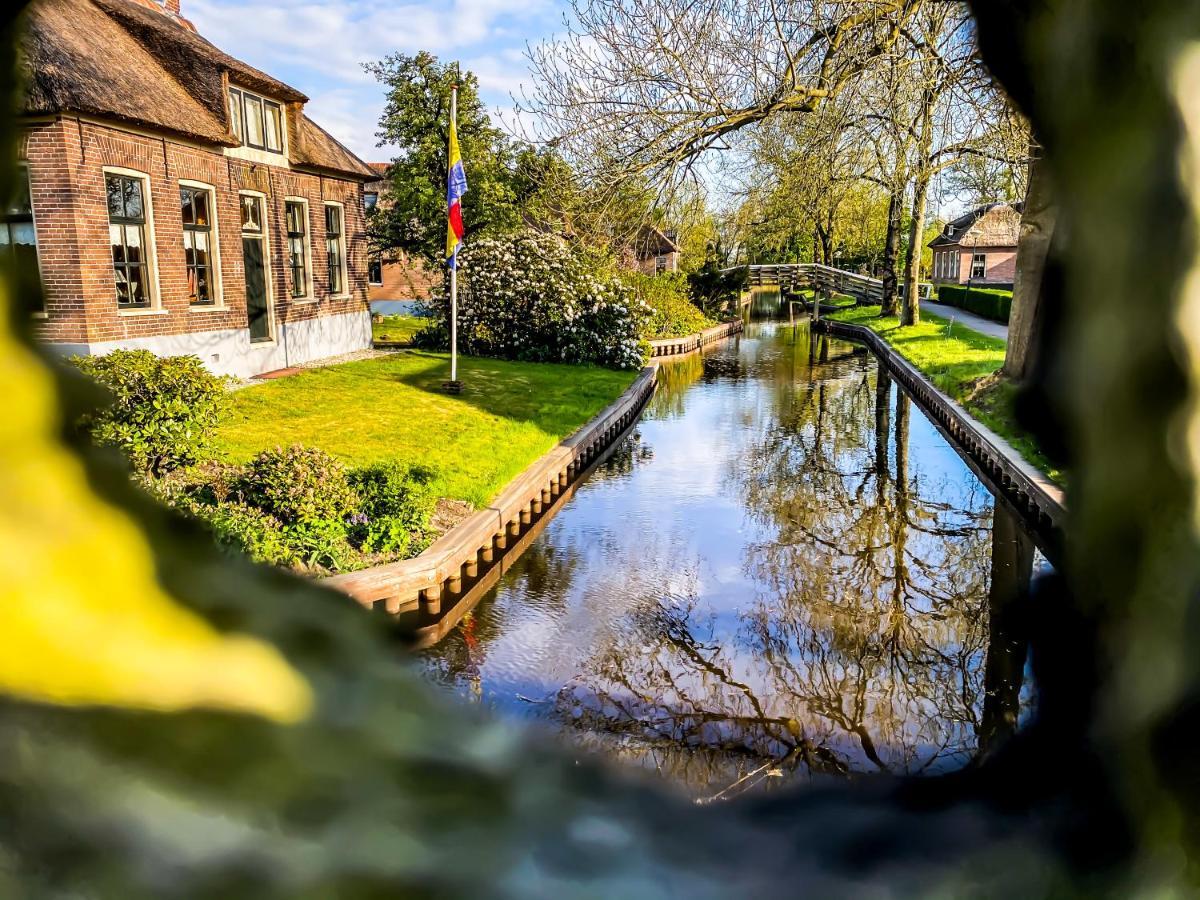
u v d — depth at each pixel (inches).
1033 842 14.8
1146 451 13.5
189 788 12.4
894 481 590.9
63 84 445.4
